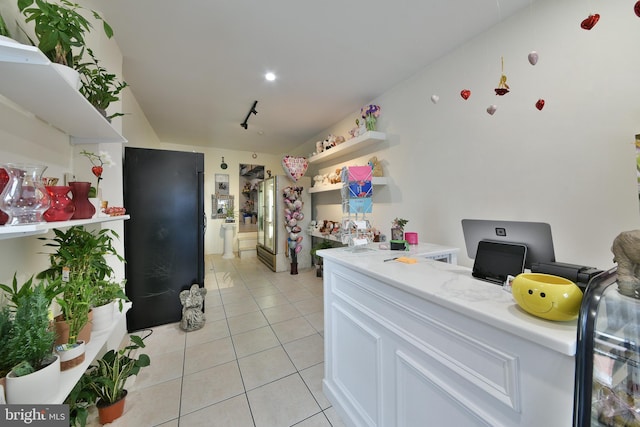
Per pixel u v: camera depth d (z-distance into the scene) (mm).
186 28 1977
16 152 1110
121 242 2324
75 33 1121
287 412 1514
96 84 1539
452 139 2334
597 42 1487
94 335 1276
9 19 1113
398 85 2916
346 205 1741
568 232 1628
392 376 1113
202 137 5141
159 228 2604
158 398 1624
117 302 1611
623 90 1400
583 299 606
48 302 939
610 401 543
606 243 1478
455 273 1141
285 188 4676
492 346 739
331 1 1732
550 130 1697
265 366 1952
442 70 2402
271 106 3533
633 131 1374
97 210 1421
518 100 1856
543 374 632
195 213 2770
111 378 1482
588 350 544
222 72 2631
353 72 2666
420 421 979
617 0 1411
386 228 3129
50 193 1046
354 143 3299
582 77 1549
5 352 812
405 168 2850
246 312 2938
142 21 1889
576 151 1584
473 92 2148
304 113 3818
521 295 698
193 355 2098
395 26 1989
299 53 2326
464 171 2240
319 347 2217
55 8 1042
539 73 1741
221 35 2066
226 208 6395
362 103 3447
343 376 1474
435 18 1905
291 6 1772
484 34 2055
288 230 4602
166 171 2625
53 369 841
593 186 1520
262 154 6770
